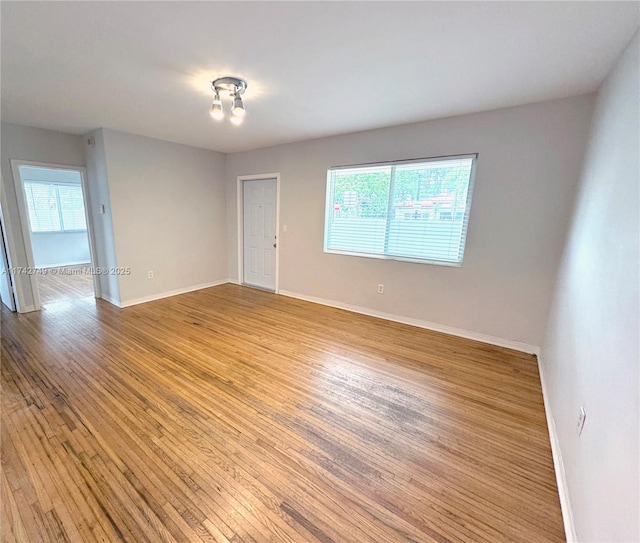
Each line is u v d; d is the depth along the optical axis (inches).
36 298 157.0
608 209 62.7
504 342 124.0
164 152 171.9
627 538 33.4
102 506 54.9
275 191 190.5
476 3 55.9
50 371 99.0
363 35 67.0
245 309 165.3
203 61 79.4
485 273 124.5
